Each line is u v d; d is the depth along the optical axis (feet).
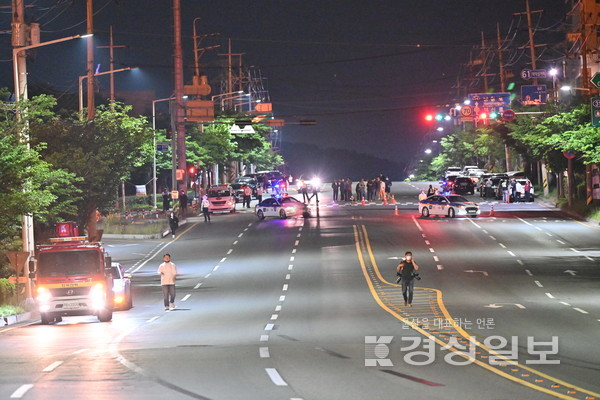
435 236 318.45
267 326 146.72
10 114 191.42
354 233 333.83
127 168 297.74
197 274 255.50
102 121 293.43
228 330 142.72
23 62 189.78
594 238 303.07
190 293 219.00
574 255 263.29
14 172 177.27
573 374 90.74
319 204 496.23
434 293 197.88
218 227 381.40
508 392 79.61
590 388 82.17
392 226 354.54
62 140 285.84
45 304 166.50
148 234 351.25
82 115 328.70
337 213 424.46
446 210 386.52
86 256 169.17
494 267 242.37
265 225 378.94
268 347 115.96
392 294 198.90
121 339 131.23
